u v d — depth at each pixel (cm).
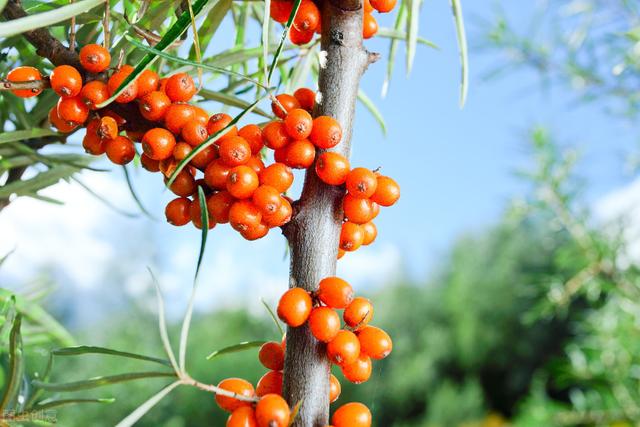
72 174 30
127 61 29
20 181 29
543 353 320
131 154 26
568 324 316
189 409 177
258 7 34
